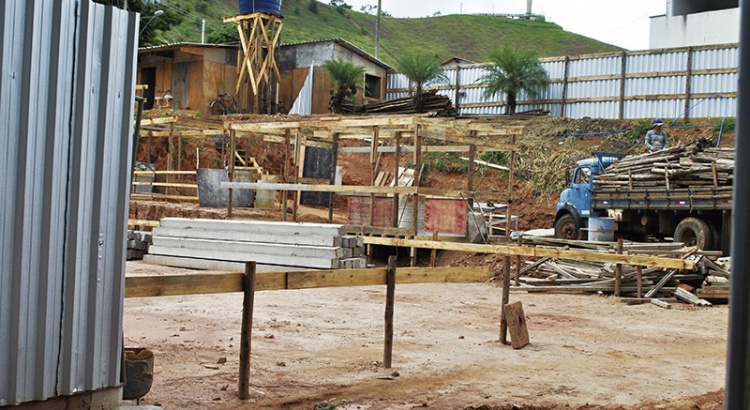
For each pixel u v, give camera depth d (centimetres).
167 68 3875
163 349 905
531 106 3397
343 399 714
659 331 1200
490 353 967
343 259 1680
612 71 3159
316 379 787
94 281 558
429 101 3306
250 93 3800
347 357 902
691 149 1911
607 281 1644
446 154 3147
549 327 1203
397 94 3903
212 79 3750
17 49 509
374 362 877
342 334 1056
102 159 559
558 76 3322
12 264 512
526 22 10712
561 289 1664
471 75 3566
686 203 1847
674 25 3362
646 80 3069
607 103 3167
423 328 1139
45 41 524
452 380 811
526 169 2945
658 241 2067
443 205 2042
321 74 3800
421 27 10288
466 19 10662
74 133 543
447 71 3647
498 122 3197
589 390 792
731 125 2761
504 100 3444
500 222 2330
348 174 3291
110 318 574
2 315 507
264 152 3275
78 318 549
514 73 3331
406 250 2170
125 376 599
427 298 1509
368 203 2100
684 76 2970
